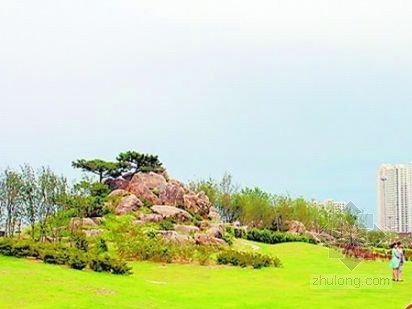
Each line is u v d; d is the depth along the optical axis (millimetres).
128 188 44688
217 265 30375
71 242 30219
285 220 60812
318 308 18438
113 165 46688
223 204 60125
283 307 18391
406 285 25359
